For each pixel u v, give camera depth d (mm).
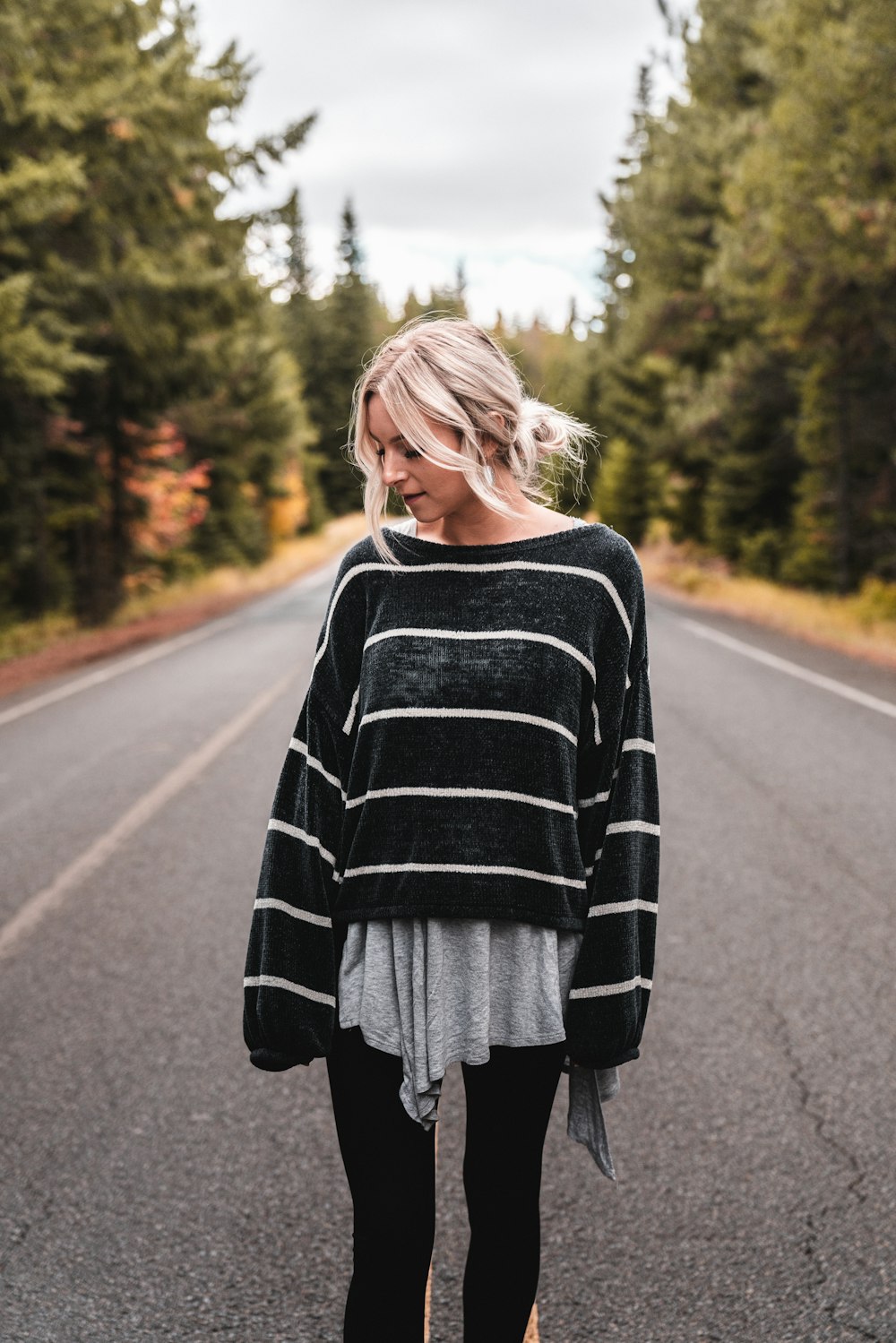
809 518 21141
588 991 1635
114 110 14617
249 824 6129
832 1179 2744
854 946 4281
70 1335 2256
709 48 24359
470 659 1611
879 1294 2326
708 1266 2430
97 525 21750
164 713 9828
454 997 1628
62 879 5289
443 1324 2277
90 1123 3096
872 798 6445
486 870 1598
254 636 16297
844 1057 3389
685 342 27562
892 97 13383
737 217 18031
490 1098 1685
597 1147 1767
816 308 15336
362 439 1677
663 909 4727
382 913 1622
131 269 16469
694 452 26922
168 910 4816
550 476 1775
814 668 11578
